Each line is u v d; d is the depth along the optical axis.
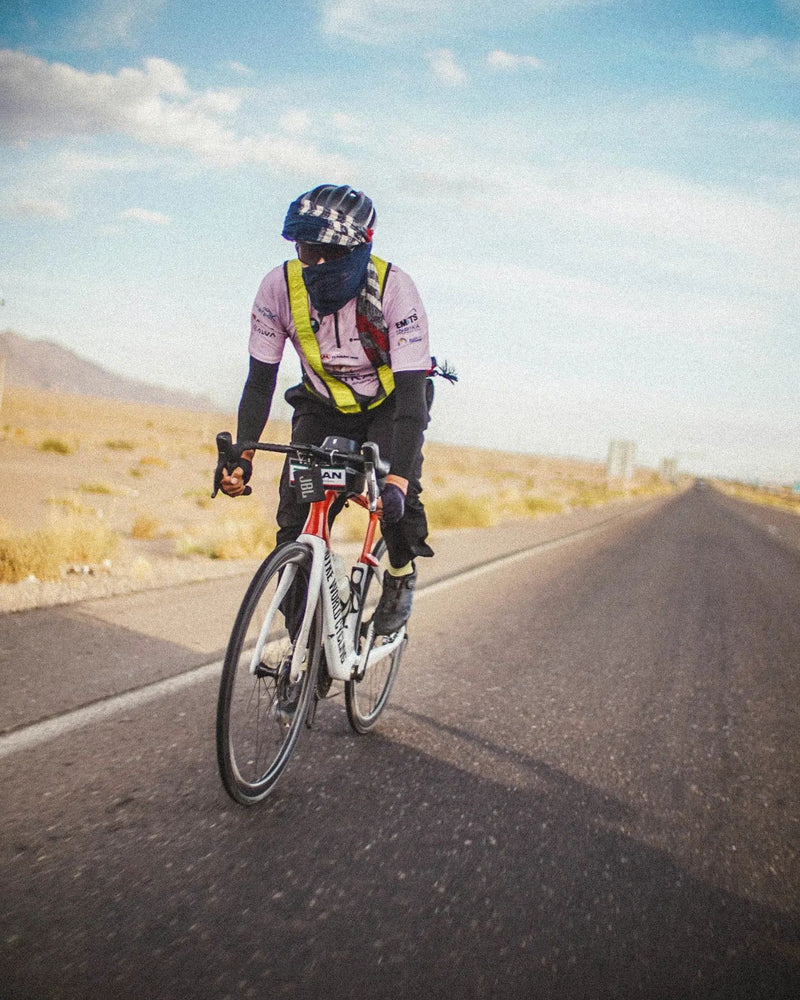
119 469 31.80
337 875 2.48
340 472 2.93
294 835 2.74
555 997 1.97
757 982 2.14
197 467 39.50
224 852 2.56
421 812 3.05
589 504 43.44
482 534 18.14
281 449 2.87
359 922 2.22
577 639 7.00
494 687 5.15
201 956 1.99
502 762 3.74
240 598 7.38
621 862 2.80
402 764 3.56
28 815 2.74
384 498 2.95
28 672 4.44
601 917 2.40
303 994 1.88
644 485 132.12
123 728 3.68
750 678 6.09
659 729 4.56
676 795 3.54
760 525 35.88
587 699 5.07
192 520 17.91
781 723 4.91
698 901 2.57
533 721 4.48
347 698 3.71
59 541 8.58
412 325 3.04
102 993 1.81
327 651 3.23
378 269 3.02
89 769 3.18
